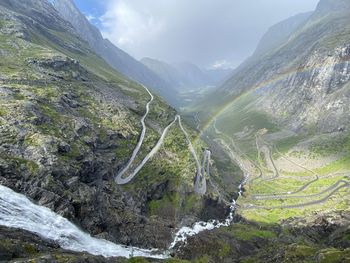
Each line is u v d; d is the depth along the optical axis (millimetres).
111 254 157125
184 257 189750
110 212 189000
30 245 109500
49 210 150000
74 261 105875
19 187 152250
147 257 162375
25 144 176875
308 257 169750
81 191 174500
